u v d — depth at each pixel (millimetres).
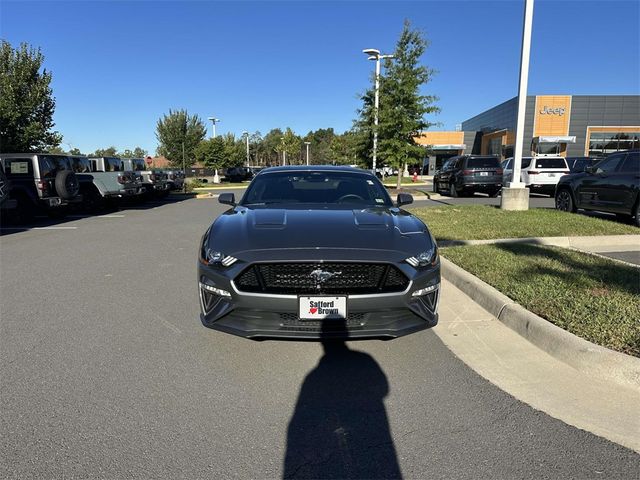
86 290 5801
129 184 15969
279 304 3395
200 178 42406
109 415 2957
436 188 22891
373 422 2912
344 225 4000
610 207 10328
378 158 23281
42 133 22734
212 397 3197
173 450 2611
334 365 3691
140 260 7637
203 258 3793
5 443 2658
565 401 3129
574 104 42312
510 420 2912
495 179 18859
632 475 2406
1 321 4664
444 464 2506
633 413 2980
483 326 4480
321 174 5656
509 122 45594
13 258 7789
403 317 3576
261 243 3637
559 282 5262
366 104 24969
